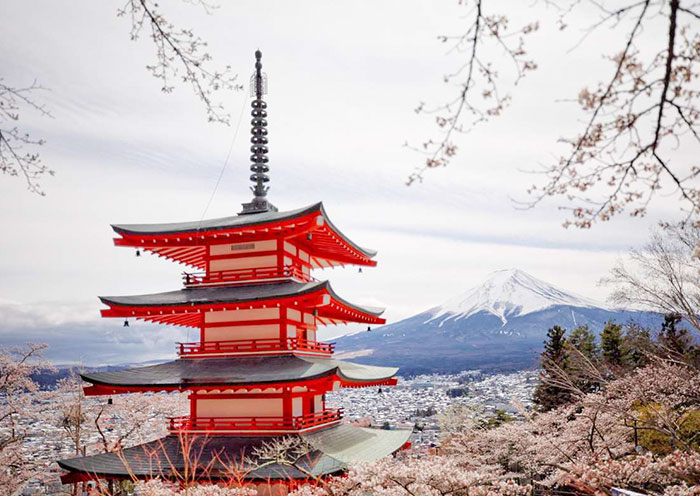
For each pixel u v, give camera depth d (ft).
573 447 81.41
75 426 130.11
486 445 105.91
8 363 115.75
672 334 103.24
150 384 78.89
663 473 52.80
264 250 90.43
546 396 154.71
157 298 89.51
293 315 89.15
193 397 83.51
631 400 74.84
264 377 76.95
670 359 77.71
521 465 102.99
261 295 85.05
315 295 80.89
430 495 58.13
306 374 75.56
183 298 88.17
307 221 85.97
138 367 86.02
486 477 59.36
